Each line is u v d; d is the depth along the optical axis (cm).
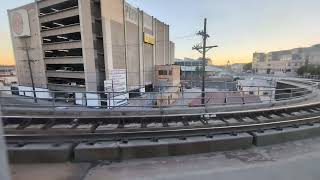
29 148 472
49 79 3891
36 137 540
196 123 706
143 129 617
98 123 683
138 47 3997
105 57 3141
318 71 5475
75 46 3284
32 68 4072
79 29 3192
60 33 3447
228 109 895
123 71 3112
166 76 4300
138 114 781
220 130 622
